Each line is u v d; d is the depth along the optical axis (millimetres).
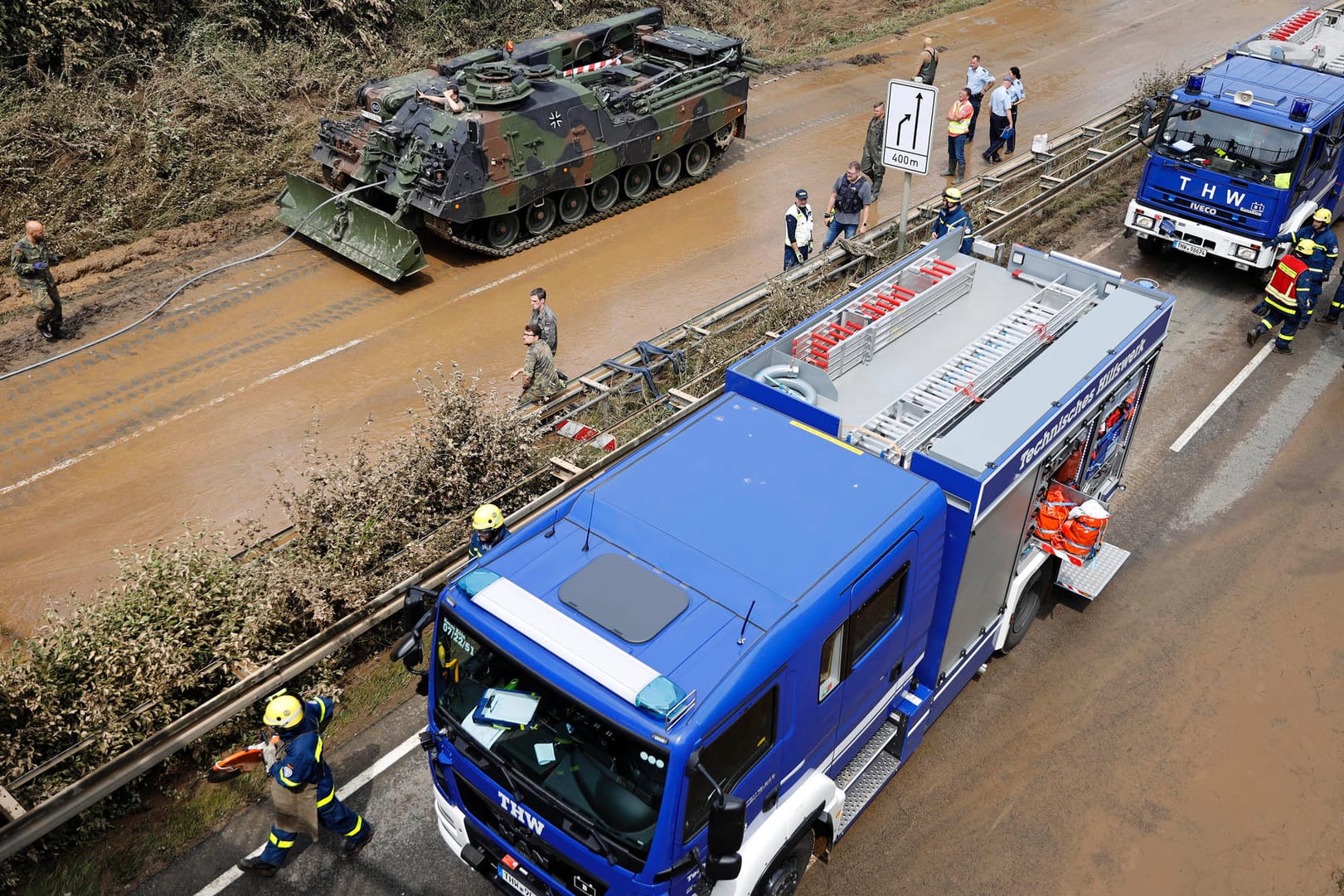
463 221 14133
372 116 15070
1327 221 12305
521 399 10672
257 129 17828
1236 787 7559
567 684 5020
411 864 6891
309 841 7027
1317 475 10891
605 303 14039
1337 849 7129
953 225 12320
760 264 15117
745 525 5988
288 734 6293
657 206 16969
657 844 4914
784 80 22297
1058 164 17438
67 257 14695
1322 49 14492
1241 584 9469
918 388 7699
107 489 10531
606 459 9305
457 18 22078
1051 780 7609
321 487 8875
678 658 5102
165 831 7043
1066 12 26828
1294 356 13023
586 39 17688
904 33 25141
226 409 11766
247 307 13844
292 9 19891
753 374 7590
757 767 5406
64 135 15789
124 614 7676
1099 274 9094
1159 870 6957
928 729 7891
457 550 8383
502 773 5348
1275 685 8430
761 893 6129
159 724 7406
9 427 11461
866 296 8789
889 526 6023
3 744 6926
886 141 12109
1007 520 7129
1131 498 10508
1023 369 7801
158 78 17469
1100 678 8500
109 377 12336
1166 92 19078
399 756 7617
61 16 16953
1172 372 12633
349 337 13195
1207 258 14938
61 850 6875
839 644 5758
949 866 6961
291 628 8141
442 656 5629
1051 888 6828
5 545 9812
